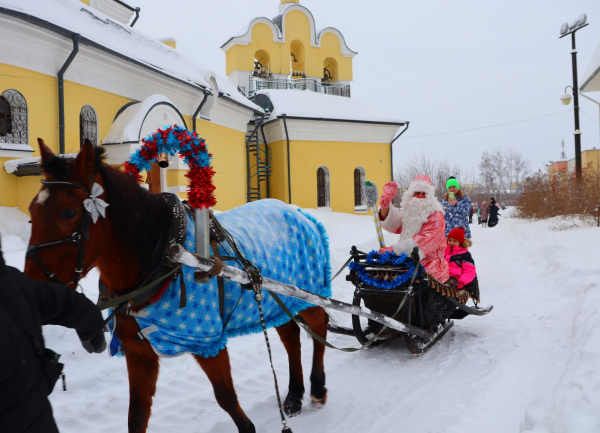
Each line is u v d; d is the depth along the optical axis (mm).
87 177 2457
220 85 19125
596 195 17641
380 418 3654
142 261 2812
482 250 14852
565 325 5461
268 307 3625
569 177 21344
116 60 12539
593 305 5191
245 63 26375
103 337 2416
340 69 28609
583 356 3502
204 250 2979
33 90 10750
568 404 2764
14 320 1727
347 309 3951
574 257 9367
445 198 9719
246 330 3498
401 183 58219
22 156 10469
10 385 1682
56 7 12375
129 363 3041
